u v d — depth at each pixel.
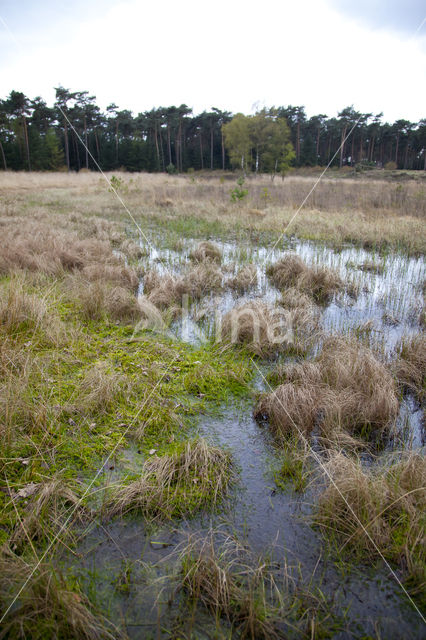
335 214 14.25
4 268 6.97
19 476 2.84
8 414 3.24
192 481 2.87
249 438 3.39
